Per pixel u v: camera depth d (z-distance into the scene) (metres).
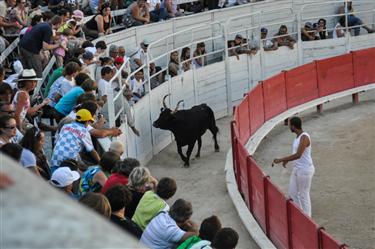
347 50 21.95
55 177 6.55
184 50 17.61
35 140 7.19
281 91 17.64
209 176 13.44
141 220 6.80
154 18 19.17
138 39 17.66
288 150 15.69
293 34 21.30
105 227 0.64
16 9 13.34
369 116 18.31
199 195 12.44
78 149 8.16
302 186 10.57
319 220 11.30
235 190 12.12
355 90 19.59
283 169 14.22
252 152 15.02
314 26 22.09
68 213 0.63
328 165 14.34
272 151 15.62
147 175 7.09
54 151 8.15
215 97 18.20
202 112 14.16
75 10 15.45
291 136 16.77
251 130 15.80
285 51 20.83
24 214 0.62
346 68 19.45
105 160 7.46
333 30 22.12
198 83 17.50
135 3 18.20
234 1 21.70
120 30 18.22
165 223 6.36
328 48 21.72
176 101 16.48
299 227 8.91
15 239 0.61
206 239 6.34
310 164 10.52
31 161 6.64
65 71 9.84
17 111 8.18
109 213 4.95
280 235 9.72
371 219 11.24
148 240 6.36
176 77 16.47
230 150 14.10
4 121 6.87
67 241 0.61
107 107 11.49
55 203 0.64
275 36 20.64
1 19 12.79
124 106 12.80
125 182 7.21
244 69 19.27
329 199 12.26
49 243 0.61
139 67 15.05
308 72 18.55
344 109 19.08
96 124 9.38
